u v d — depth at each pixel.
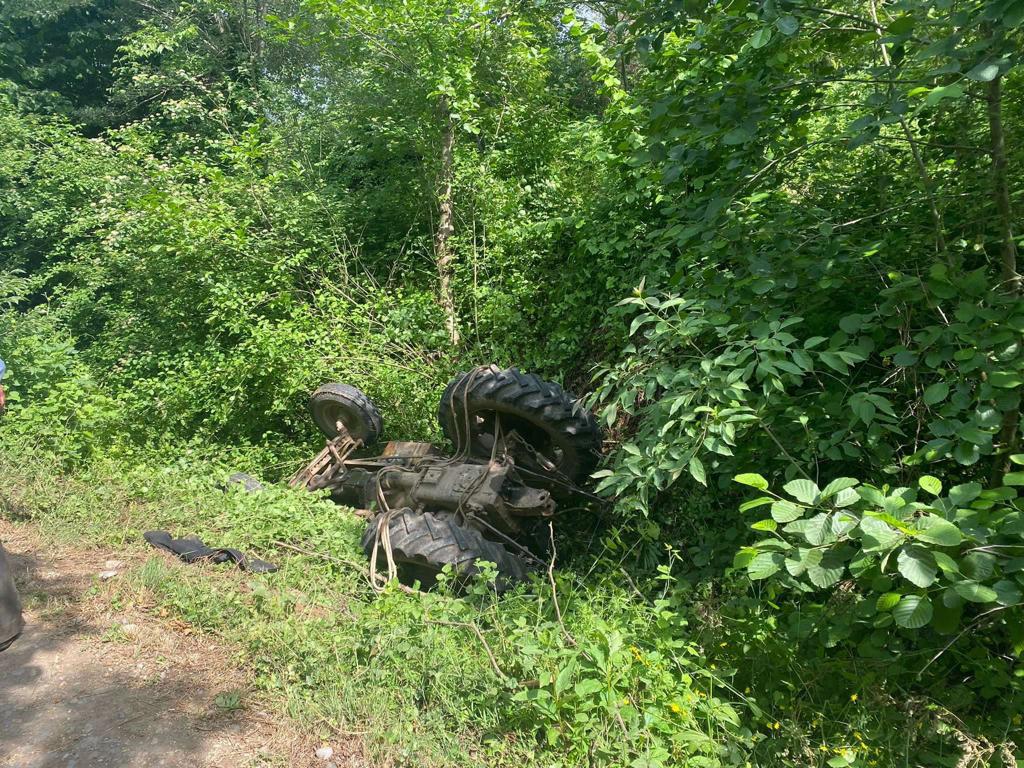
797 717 3.35
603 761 2.92
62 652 3.70
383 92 9.86
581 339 7.38
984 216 4.04
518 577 4.71
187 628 3.91
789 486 2.91
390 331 8.06
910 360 3.47
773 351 3.91
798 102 4.32
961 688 3.35
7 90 15.88
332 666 3.50
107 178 11.02
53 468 6.39
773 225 4.23
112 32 19.44
